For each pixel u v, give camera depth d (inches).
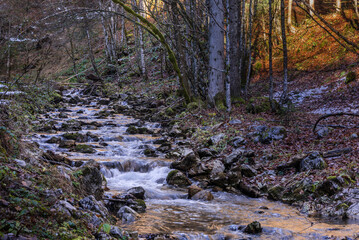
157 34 645.9
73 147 444.5
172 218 243.4
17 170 191.0
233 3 741.3
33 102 549.0
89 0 820.0
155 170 391.2
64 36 842.8
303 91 815.7
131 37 1466.5
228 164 386.0
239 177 347.6
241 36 936.9
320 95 761.0
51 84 762.8
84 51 1481.3
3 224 134.6
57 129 553.6
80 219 172.6
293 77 928.9
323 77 848.3
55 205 168.7
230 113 631.2
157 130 598.5
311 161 339.9
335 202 271.1
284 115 590.9
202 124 582.9
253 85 957.2
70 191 211.0
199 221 239.9
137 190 291.4
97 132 574.2
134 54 1321.4
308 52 1004.6
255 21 1169.4
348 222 240.4
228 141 456.8
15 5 589.9
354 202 261.1
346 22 994.1
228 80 629.9
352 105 632.4
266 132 446.9
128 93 973.2
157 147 493.4
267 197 317.1
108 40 1402.6
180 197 313.3
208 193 311.0
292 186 312.2
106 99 969.5
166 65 1091.3
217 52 661.9
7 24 375.9
